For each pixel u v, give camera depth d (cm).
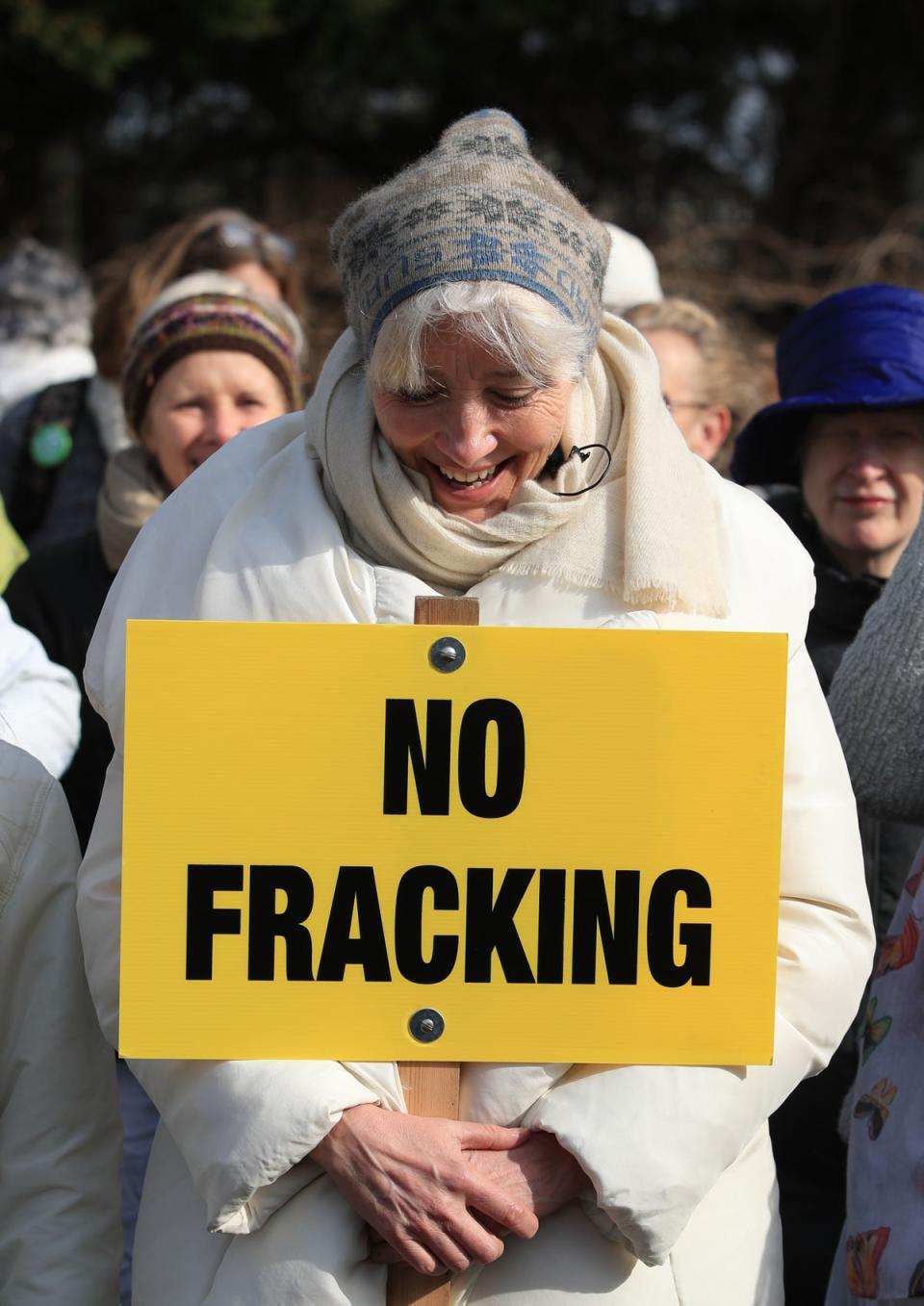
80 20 1540
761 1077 283
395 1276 280
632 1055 277
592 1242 282
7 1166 311
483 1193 270
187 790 273
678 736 275
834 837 297
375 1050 275
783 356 481
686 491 296
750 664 275
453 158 284
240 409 481
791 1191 420
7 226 1694
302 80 1688
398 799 274
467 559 292
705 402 541
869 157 1602
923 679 329
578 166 1683
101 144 1722
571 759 275
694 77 1697
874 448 455
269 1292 273
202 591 297
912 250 1131
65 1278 305
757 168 1684
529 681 274
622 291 582
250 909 274
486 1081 279
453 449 282
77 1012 315
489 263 274
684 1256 288
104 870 301
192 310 484
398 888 275
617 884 276
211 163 1725
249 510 304
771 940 277
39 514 595
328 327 986
